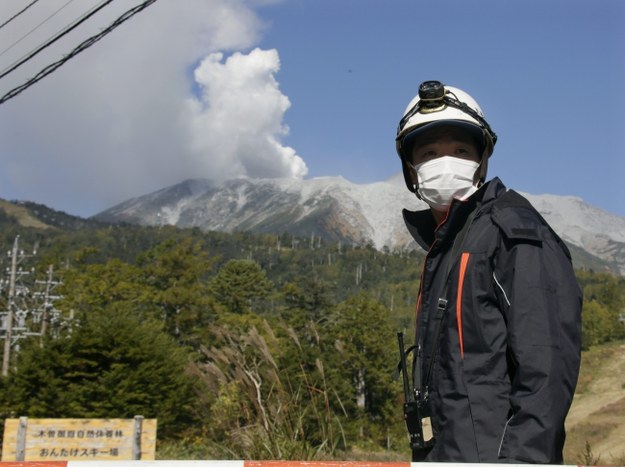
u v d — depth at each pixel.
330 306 54.56
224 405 5.55
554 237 1.60
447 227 1.70
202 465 1.20
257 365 5.55
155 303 52.28
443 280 1.64
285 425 5.32
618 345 63.94
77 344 16.17
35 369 15.96
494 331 1.53
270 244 192.12
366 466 1.22
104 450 9.63
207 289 74.94
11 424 9.46
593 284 107.56
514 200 1.66
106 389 15.52
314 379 5.60
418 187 1.89
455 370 1.53
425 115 1.86
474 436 1.46
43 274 53.12
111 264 55.94
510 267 1.53
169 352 16.83
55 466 1.21
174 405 15.45
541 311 1.47
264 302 78.56
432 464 1.23
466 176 1.80
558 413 1.39
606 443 28.70
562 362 1.43
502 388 1.49
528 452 1.36
